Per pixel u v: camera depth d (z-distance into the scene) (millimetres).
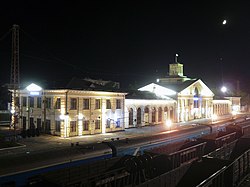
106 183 16594
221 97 91500
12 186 14859
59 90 40594
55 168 17016
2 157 15695
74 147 19547
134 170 18797
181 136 30562
